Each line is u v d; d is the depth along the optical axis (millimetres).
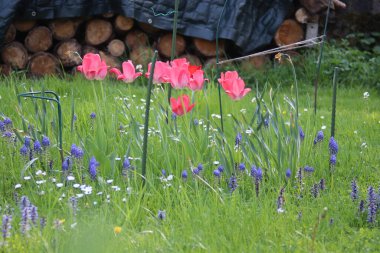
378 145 8305
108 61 12641
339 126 9117
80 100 9898
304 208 5797
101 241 4676
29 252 4676
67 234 4902
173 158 6609
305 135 7297
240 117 8891
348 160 7438
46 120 7336
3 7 11789
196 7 12336
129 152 6617
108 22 12688
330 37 13703
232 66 12555
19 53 12438
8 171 6500
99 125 6832
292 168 6664
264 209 5570
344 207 5984
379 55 13625
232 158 6375
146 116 5887
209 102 9500
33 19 12250
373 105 10969
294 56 13023
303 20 13062
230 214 5410
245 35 12461
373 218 5664
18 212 5410
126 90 10594
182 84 6371
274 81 12492
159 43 12781
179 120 7664
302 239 5082
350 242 5234
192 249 4805
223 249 4836
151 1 12242
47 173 6324
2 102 9117
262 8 12711
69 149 6859
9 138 6773
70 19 12578
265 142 6977
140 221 5492
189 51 12922
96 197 5836
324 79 12656
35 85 10422
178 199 5848
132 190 5906
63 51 12562
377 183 6809
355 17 13656
